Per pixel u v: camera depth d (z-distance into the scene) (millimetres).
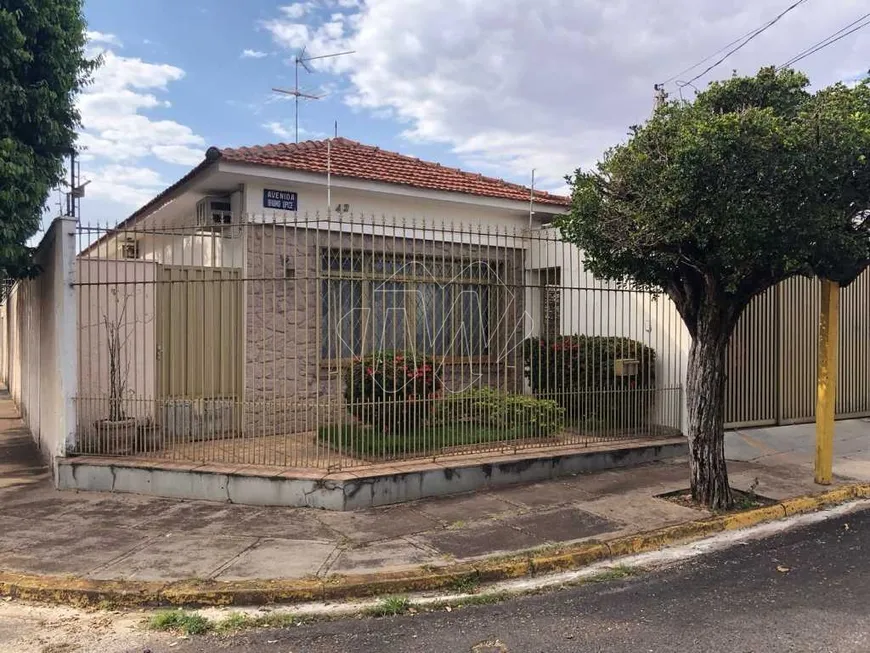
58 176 8570
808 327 10609
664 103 6715
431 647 4016
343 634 4219
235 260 9047
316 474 6660
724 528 6246
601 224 6426
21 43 7500
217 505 6656
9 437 10969
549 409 8516
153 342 8453
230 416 8648
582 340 9211
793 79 6309
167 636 4223
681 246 6086
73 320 7594
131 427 7672
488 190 11102
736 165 5316
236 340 8844
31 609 4637
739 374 9867
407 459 7340
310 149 10578
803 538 6008
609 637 4094
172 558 5266
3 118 7613
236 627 4332
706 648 3914
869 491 7430
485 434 8109
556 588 4941
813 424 10469
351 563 5160
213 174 8523
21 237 7984
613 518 6289
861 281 11352
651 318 9609
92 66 8719
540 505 6691
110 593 4676
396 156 12219
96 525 6070
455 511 6480
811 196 5438
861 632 4094
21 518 6293
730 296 6492
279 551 5410
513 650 3951
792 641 3980
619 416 9000
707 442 6645
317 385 7133
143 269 8297
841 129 5352
